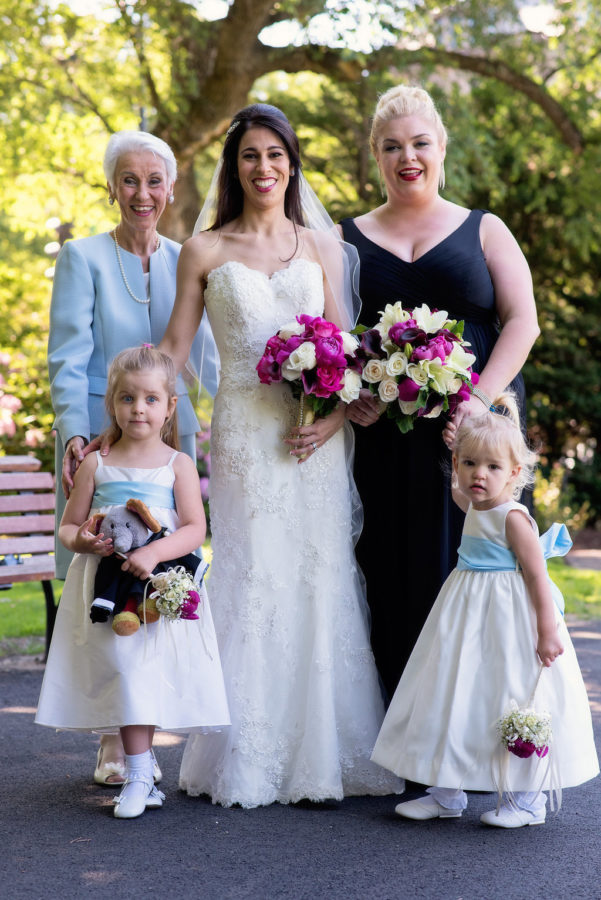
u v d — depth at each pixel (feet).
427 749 11.11
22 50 44.75
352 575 12.92
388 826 11.21
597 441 57.57
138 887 9.37
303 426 12.53
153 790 11.85
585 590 29.78
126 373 11.95
